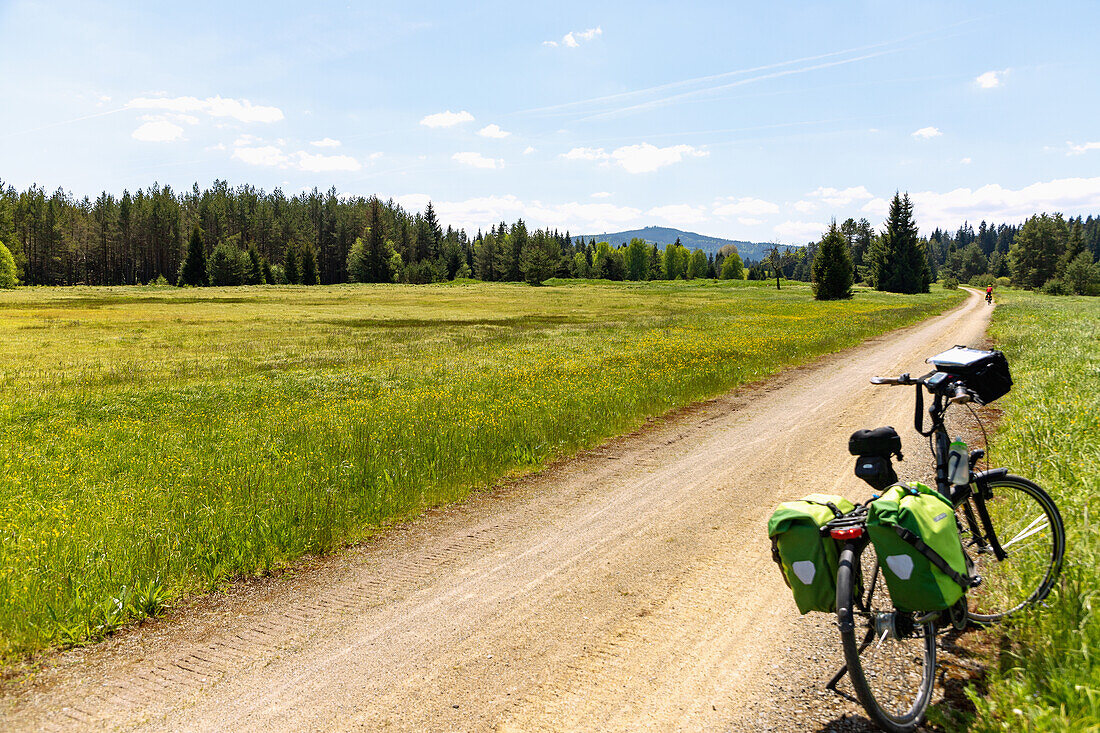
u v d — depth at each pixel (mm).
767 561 5352
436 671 3840
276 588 5164
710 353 21641
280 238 167750
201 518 6488
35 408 15391
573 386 15203
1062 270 112250
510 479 8258
